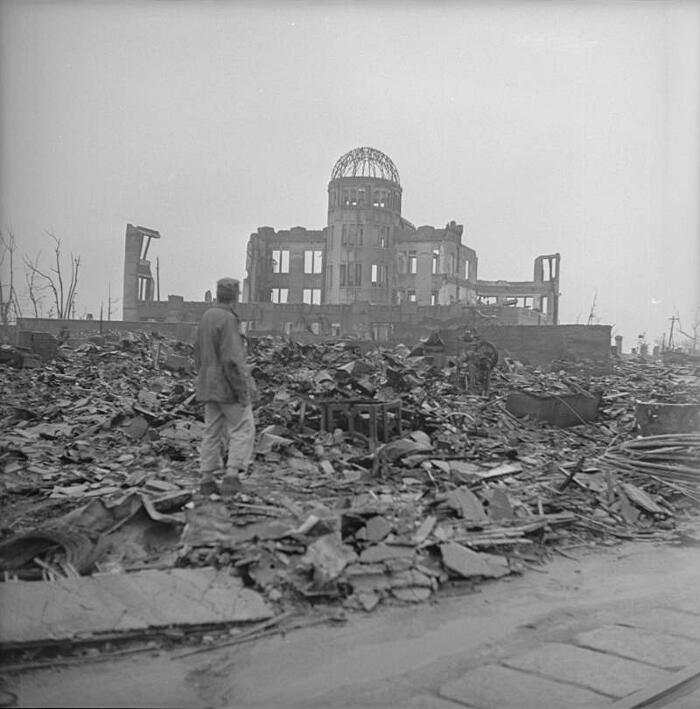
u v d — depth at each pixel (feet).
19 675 12.50
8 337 62.75
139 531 19.20
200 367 22.26
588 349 85.66
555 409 47.39
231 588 16.02
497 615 16.57
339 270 165.27
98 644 13.55
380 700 12.26
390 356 61.36
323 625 15.39
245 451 22.34
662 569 20.79
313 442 33.30
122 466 28.53
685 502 29.48
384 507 22.17
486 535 21.35
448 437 36.27
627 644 14.98
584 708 12.05
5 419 37.81
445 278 165.99
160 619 14.37
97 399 45.42
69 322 89.35
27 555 17.35
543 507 25.58
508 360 81.15
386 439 34.71
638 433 42.57
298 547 18.07
